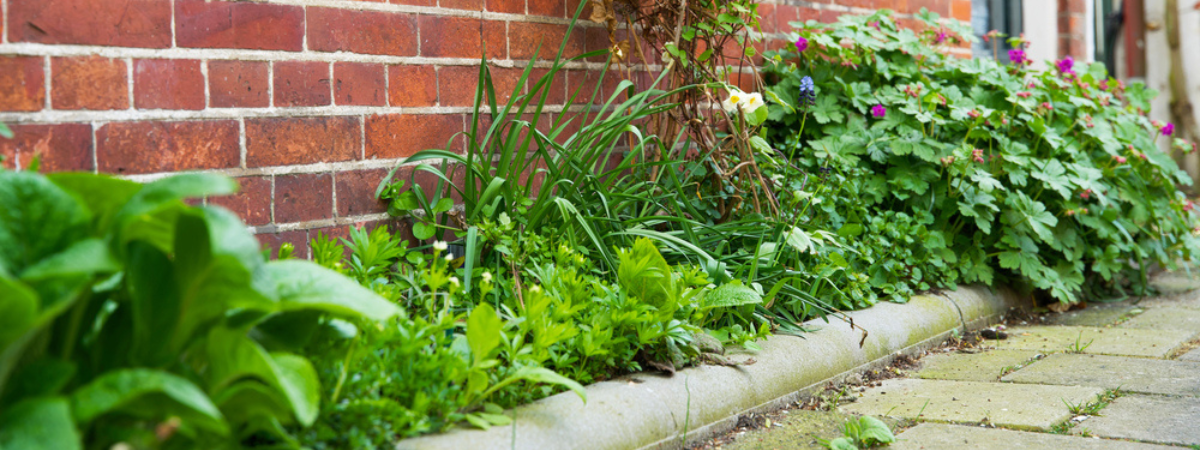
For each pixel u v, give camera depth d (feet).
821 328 8.39
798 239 8.39
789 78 11.69
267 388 4.03
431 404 5.27
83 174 4.28
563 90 9.35
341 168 7.44
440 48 8.16
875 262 10.00
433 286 6.14
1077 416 6.96
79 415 3.38
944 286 10.73
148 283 4.09
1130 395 7.57
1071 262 11.76
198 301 4.08
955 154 10.71
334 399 4.77
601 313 6.72
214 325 4.28
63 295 3.77
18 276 3.74
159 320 4.12
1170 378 8.07
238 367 3.98
